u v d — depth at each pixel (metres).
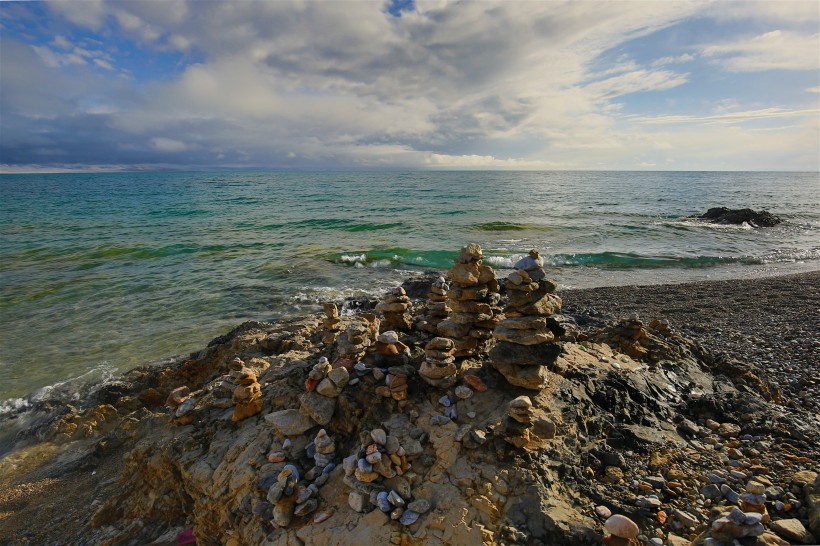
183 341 13.34
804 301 14.62
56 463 8.20
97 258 24.31
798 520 3.95
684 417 5.93
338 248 26.70
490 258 23.44
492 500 4.32
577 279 20.55
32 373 11.59
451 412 5.28
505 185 103.88
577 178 157.00
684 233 32.09
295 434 5.41
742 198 65.88
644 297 16.38
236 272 21.09
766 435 5.48
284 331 10.63
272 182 122.75
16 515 6.78
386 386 5.53
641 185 106.38
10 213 45.53
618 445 5.21
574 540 3.97
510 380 5.47
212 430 6.04
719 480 4.61
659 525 4.16
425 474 4.68
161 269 21.78
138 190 85.38
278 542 4.44
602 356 7.00
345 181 128.88
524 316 5.42
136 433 8.30
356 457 4.79
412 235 31.92
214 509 5.12
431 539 4.09
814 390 7.91
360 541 4.18
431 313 7.04
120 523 6.08
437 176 186.50
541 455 4.71
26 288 18.56
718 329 12.30
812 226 35.31
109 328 14.39
